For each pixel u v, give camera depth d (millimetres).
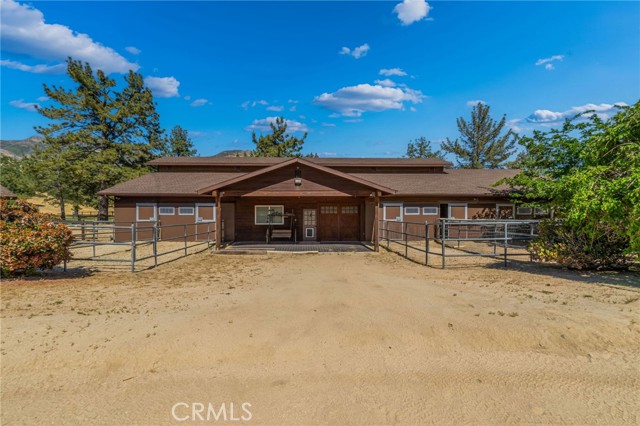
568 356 4242
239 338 4578
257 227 18188
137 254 13438
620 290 7164
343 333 4770
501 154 41562
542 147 15305
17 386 3539
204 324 5008
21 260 7809
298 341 4539
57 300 6301
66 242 8672
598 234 8922
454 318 5305
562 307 5848
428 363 4066
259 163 22172
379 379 3723
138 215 18234
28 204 9289
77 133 24938
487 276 8938
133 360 4031
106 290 7238
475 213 19141
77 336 4531
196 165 21984
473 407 3236
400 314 5512
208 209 18484
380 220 18703
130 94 28547
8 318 5191
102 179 24406
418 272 9664
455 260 12133
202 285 7844
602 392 3500
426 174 22562
